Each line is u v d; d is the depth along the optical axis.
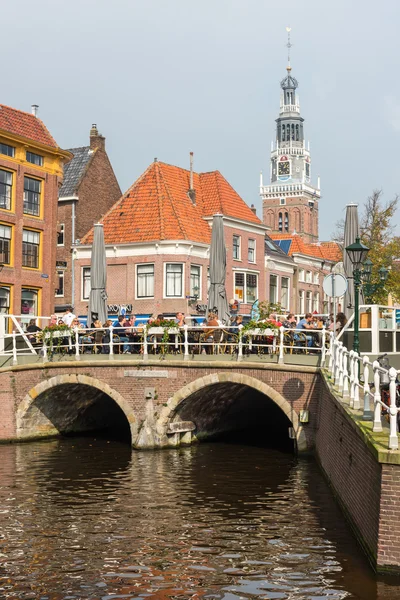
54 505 14.96
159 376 22.00
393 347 19.39
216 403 24.50
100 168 44.31
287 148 129.50
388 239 40.31
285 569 10.70
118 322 24.31
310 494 15.56
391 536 9.37
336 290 17.06
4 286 32.66
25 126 34.16
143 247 37.22
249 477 17.70
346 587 9.72
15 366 24.12
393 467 9.30
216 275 22.75
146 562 11.23
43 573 10.78
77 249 39.00
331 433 15.48
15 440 24.19
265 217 130.38
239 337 21.02
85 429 27.38
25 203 33.97
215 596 9.78
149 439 22.12
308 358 20.05
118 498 15.57
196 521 13.58
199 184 42.38
